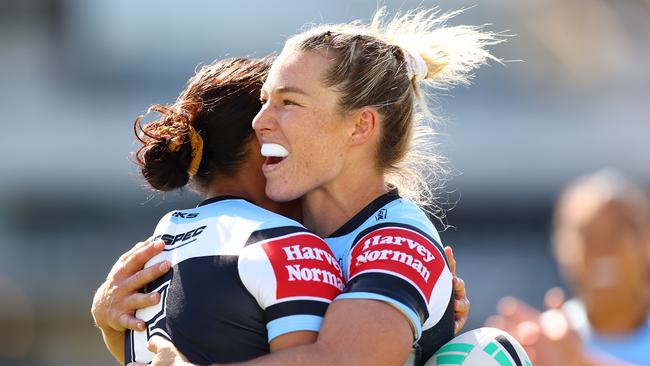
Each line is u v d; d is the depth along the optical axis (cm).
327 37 865
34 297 2997
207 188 907
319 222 888
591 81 3747
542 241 3078
